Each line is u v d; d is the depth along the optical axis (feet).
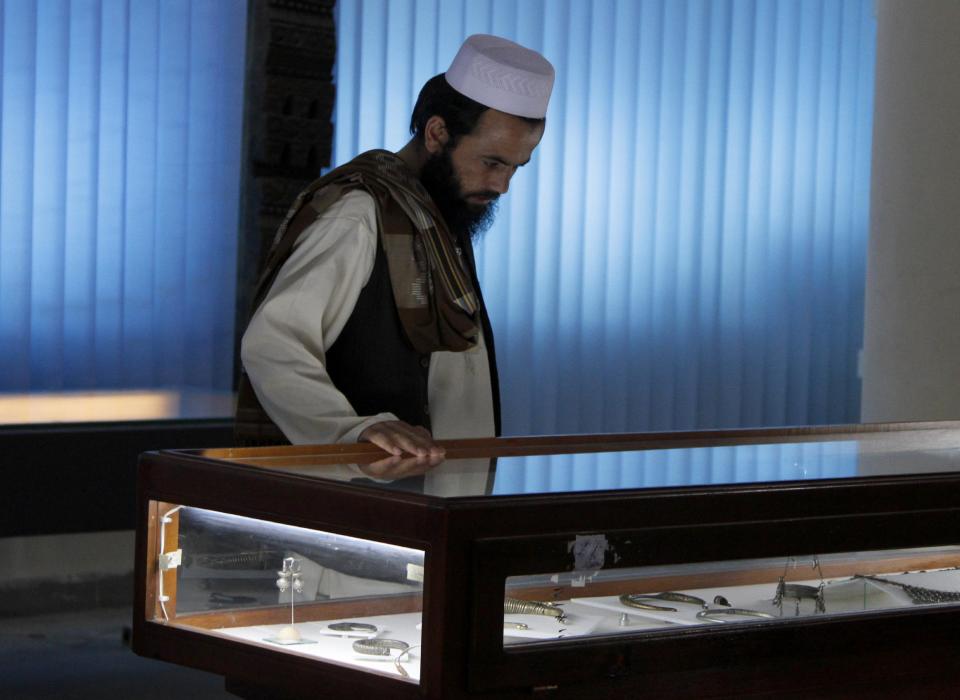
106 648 13.39
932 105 13.06
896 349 13.46
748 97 20.31
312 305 6.47
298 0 16.30
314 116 16.69
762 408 20.86
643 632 4.23
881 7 13.69
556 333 19.15
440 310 6.94
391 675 4.03
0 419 14.71
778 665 4.50
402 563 4.02
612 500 4.16
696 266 20.17
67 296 15.64
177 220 16.20
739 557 4.38
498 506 3.96
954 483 4.82
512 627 4.04
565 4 18.90
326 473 4.46
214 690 12.17
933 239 13.09
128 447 14.92
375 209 6.82
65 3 15.35
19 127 15.15
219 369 16.63
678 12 19.75
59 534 14.87
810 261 21.01
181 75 16.11
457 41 18.20
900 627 4.72
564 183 19.12
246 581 4.43
